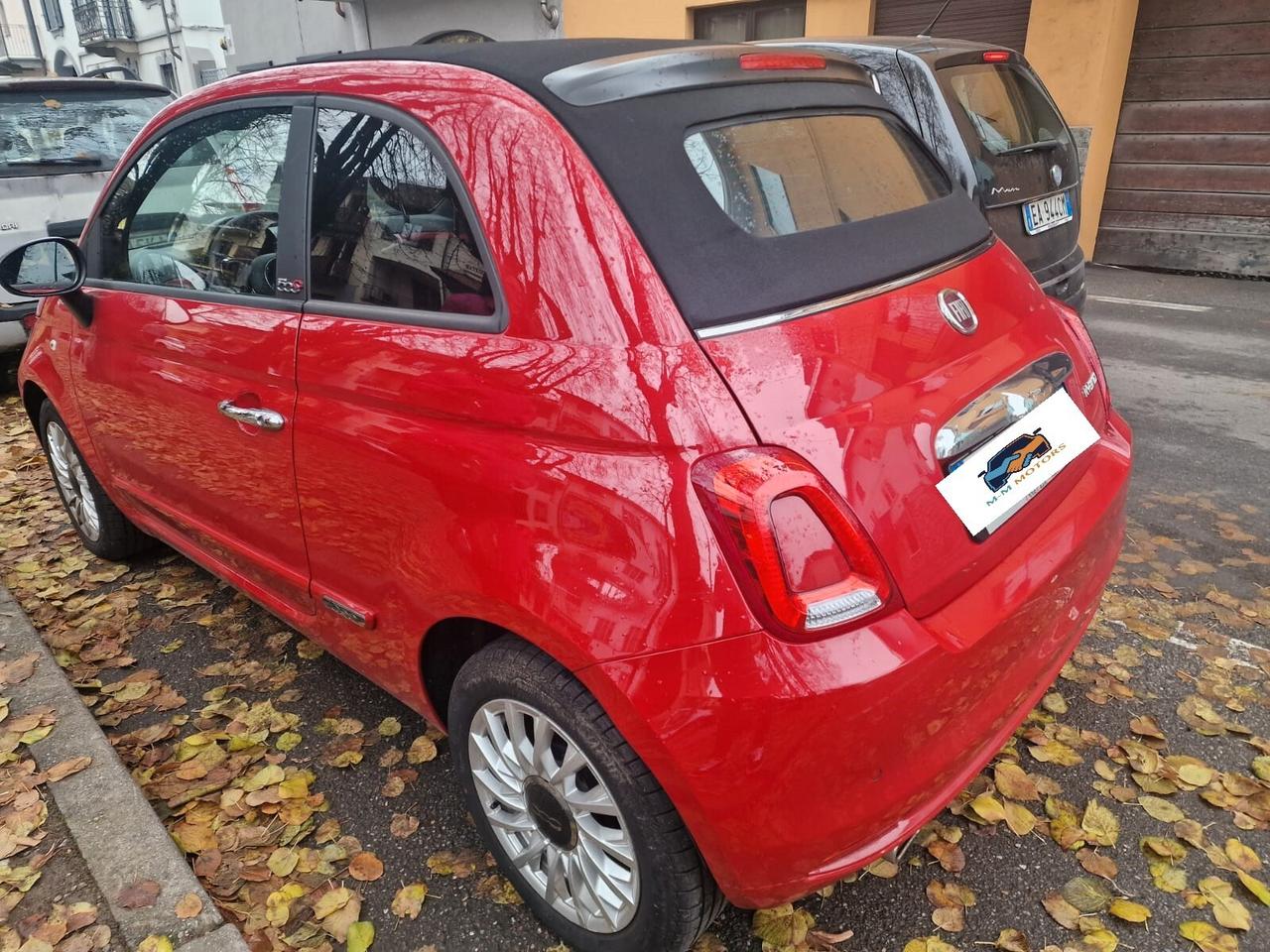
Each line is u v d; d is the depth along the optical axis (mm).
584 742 1683
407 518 1923
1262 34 7660
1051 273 4738
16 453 5176
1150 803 2240
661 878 1680
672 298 1564
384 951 1972
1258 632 2916
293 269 2197
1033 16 8359
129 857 2100
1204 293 7680
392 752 2566
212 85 2596
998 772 2357
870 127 2219
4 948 1912
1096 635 2930
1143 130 8547
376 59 2145
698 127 1806
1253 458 4199
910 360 1705
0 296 5797
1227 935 1894
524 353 1679
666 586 1496
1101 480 2152
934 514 1624
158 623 3301
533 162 1716
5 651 2918
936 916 1972
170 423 2682
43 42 31203
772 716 1453
